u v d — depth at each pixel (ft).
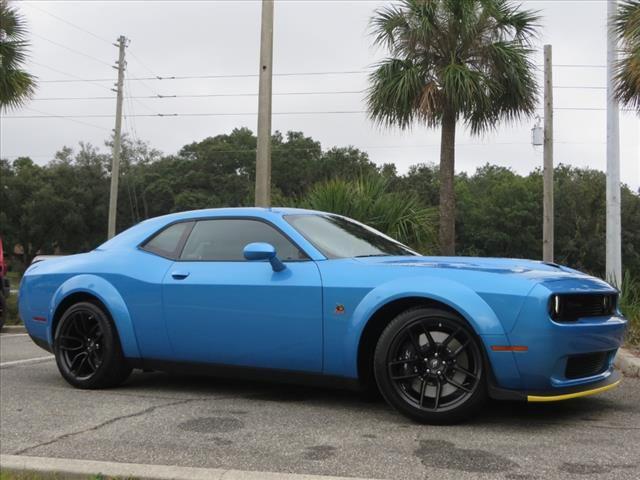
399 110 44.24
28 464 11.37
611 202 40.63
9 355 26.71
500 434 13.14
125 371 18.04
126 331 17.35
